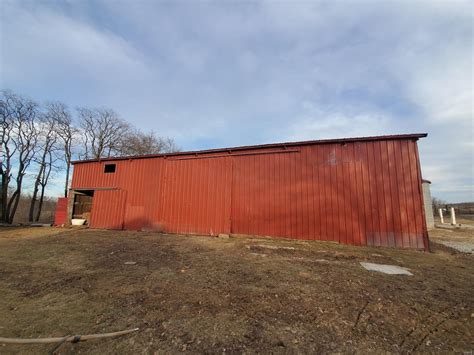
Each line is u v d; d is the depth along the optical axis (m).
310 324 2.99
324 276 4.87
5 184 22.47
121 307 3.53
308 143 9.59
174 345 2.58
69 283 4.56
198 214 11.21
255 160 10.50
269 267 5.56
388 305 3.51
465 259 6.48
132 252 7.24
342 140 9.12
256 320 3.10
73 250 7.56
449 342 2.63
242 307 3.48
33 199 25.47
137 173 13.00
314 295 3.89
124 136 32.41
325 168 9.30
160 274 5.06
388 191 8.39
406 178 8.24
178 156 12.16
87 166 14.55
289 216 9.61
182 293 4.03
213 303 3.63
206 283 4.50
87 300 3.79
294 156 9.84
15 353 2.47
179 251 7.39
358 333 2.79
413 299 3.72
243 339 2.68
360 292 4.00
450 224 17.00
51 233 11.85
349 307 3.45
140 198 12.68
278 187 9.93
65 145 27.53
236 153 10.91
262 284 4.41
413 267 5.63
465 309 3.40
